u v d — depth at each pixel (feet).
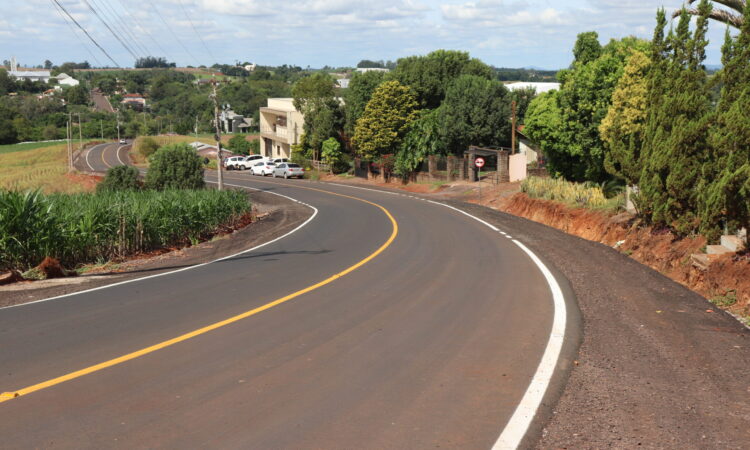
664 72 47.24
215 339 25.44
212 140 467.11
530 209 86.12
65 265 51.93
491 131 156.46
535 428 16.43
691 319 28.02
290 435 16.01
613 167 56.65
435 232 68.39
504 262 46.68
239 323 28.19
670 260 41.14
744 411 17.25
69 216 53.72
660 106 46.91
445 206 104.73
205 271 44.98
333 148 206.08
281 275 42.29
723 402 17.93
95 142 485.56
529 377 20.51
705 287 34.78
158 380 20.29
